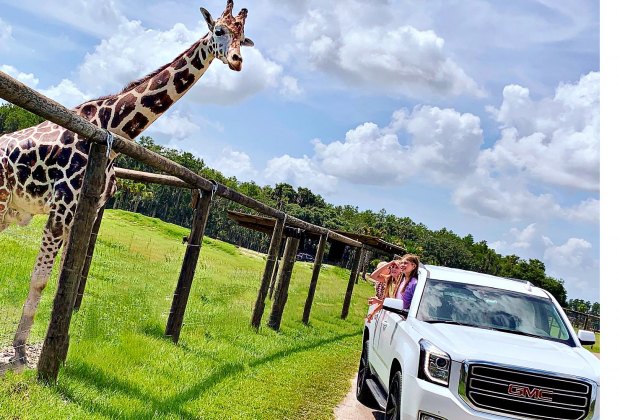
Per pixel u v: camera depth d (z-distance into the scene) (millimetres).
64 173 6707
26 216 7355
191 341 9328
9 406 4766
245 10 7781
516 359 5336
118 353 7270
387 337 7113
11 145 6793
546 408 5184
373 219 162250
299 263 43375
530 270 128375
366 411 8008
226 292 17500
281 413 6926
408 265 7961
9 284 9453
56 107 5129
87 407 5324
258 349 10234
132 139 7594
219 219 108438
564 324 6668
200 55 7617
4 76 4500
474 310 6629
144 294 12422
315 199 160500
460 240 183500
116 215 40188
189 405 6273
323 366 10406
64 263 5809
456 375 5250
